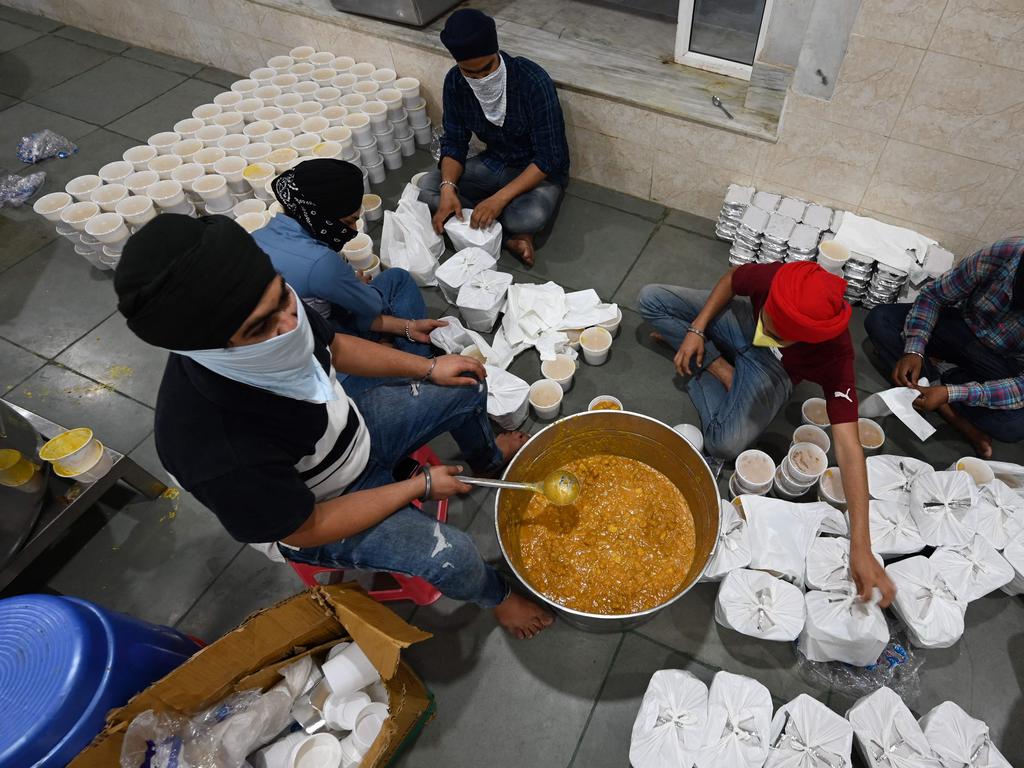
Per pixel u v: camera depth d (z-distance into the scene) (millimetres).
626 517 1883
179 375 1136
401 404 1808
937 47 2008
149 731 1365
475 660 1911
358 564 1602
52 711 1347
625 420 1850
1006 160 2166
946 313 2186
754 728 1604
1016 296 1833
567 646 1915
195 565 2154
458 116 2752
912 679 1786
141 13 4141
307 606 1469
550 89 2535
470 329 2670
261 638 1446
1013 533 1849
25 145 3633
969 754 1532
